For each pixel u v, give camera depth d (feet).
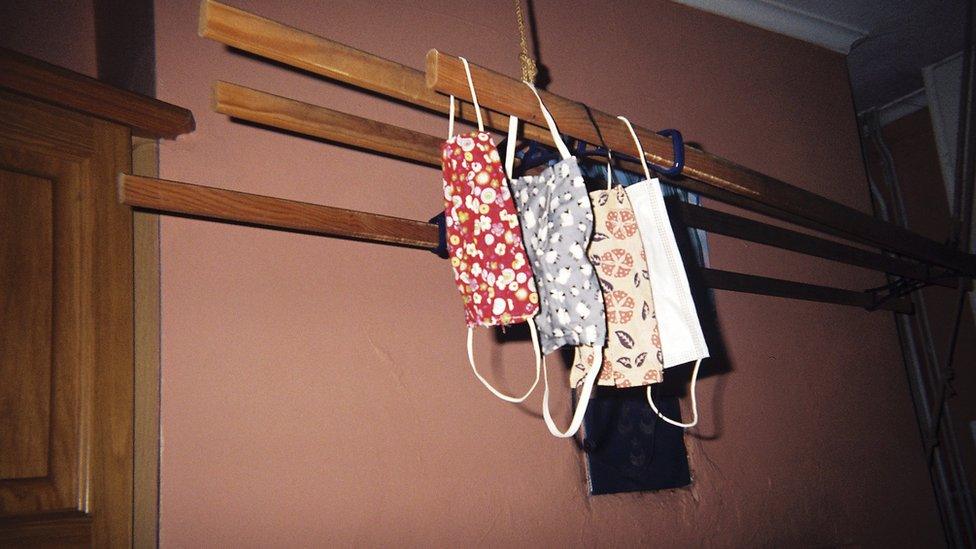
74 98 5.50
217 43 6.61
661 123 10.23
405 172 7.44
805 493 10.23
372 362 6.79
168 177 6.14
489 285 4.52
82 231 5.56
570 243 4.66
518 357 7.75
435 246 6.65
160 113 6.01
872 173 17.95
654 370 4.97
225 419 5.97
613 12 10.14
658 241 5.26
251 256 6.38
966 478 15.24
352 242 6.94
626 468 8.30
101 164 5.71
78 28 6.84
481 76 4.72
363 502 6.44
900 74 15.88
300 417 6.30
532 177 5.06
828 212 7.89
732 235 9.89
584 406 4.55
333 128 5.59
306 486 6.19
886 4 12.82
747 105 11.53
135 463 5.52
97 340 5.46
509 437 7.47
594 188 8.39
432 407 7.04
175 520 5.61
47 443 5.13
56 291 5.36
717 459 9.34
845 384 11.41
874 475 11.28
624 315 5.01
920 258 9.93
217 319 6.11
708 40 11.30
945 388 12.75
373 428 6.64
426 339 7.17
